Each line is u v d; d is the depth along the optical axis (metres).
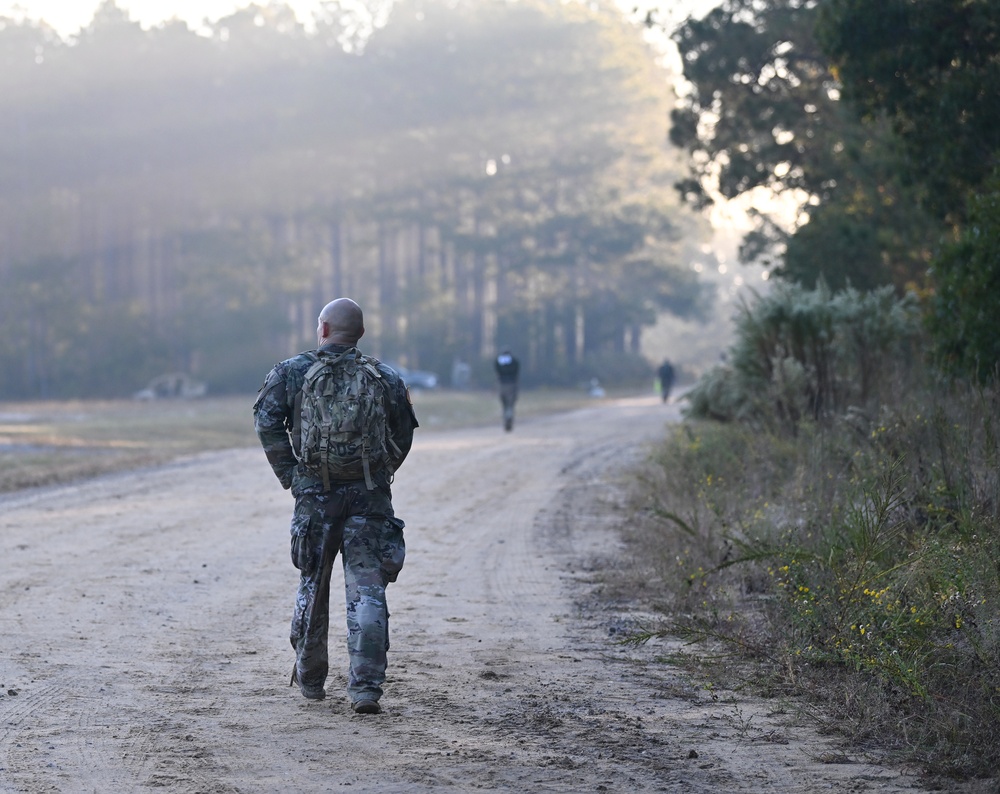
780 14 63.81
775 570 17.17
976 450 18.50
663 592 18.95
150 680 13.40
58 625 16.36
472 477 39.78
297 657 12.30
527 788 9.89
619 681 13.60
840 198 56.25
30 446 55.88
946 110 34.56
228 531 26.17
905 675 11.77
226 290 191.62
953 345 27.39
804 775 10.25
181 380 183.62
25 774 10.14
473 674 13.88
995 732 10.73
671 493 27.73
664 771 10.34
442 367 198.88
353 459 11.66
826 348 31.75
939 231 42.41
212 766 10.39
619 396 166.38
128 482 37.47
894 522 16.72
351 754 10.75
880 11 35.25
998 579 12.83
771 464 26.19
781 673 13.52
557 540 25.47
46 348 191.50
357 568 11.73
